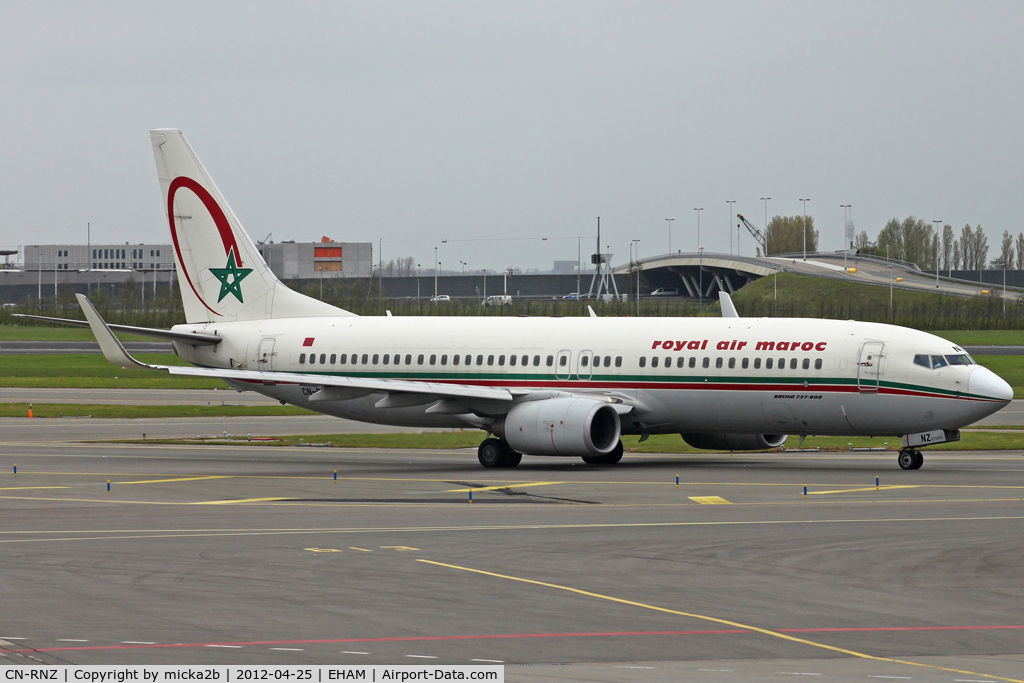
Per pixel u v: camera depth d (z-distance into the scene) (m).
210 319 116.31
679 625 39.25
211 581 46.53
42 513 66.69
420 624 39.22
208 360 114.94
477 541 56.03
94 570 48.88
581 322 101.62
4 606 41.84
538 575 47.78
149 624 39.06
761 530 59.22
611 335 98.69
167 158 115.62
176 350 116.31
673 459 101.81
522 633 38.00
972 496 72.62
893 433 89.50
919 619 40.38
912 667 33.91
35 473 89.44
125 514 66.19
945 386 86.00
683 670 33.44
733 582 46.50
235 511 67.25
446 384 103.56
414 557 51.81
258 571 48.56
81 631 38.03
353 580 46.72
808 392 90.12
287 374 97.19
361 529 60.00
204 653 35.19
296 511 67.19
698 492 75.62
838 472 87.94
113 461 99.25
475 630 38.41
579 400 92.50
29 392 182.62
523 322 103.88
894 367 87.62
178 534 58.50
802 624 39.53
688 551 53.25
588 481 82.75
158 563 50.44
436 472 90.81
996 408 85.00
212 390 189.25
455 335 105.06
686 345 95.12
